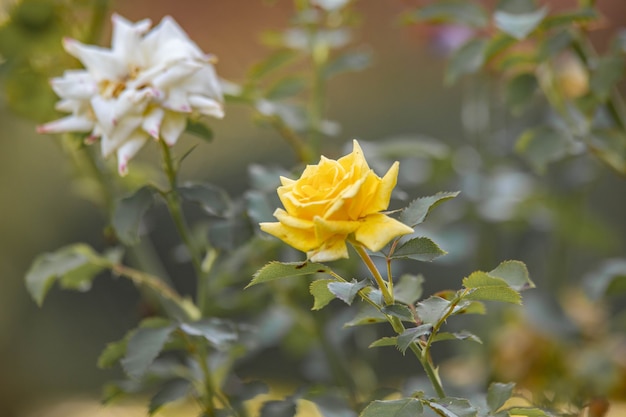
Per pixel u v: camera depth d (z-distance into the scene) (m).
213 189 1.75
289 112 1.91
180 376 1.80
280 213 1.54
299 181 1.55
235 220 1.77
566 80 2.01
